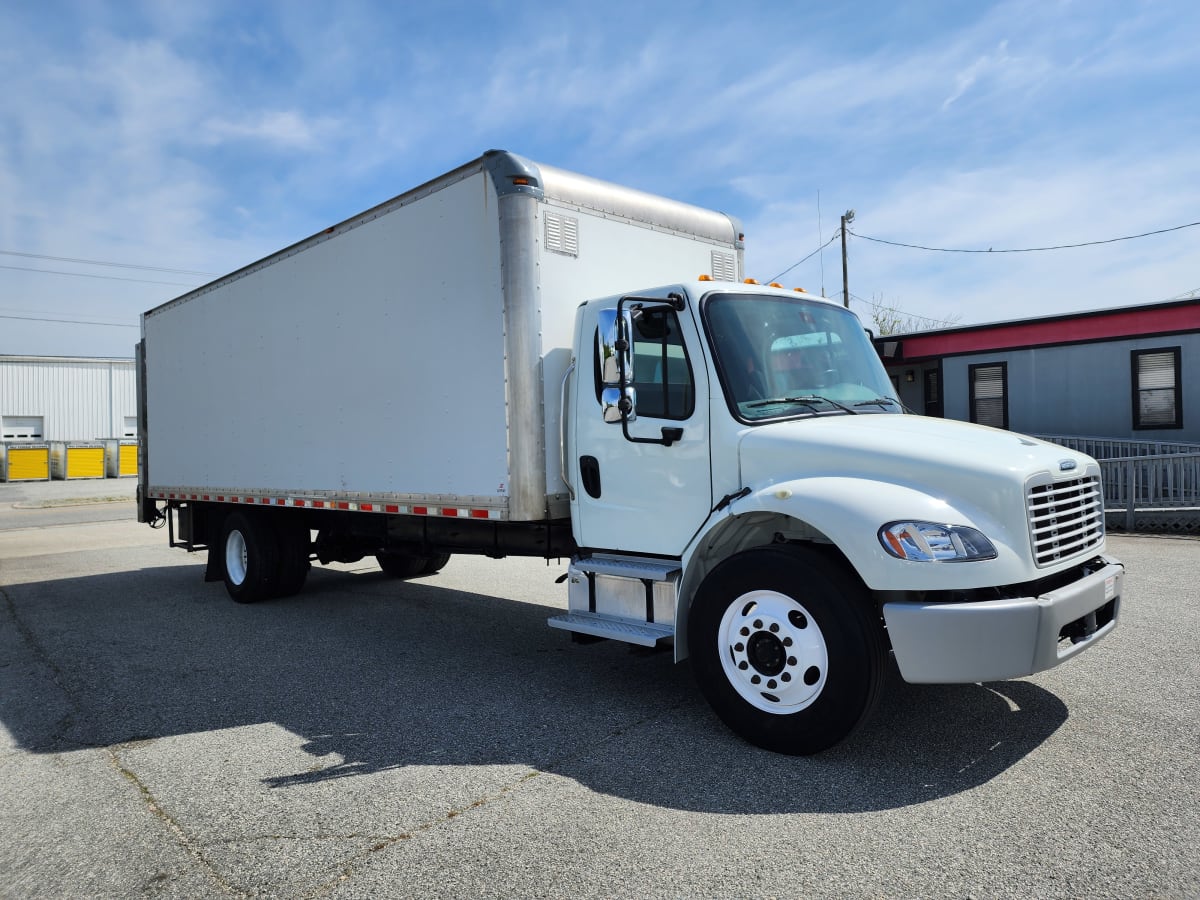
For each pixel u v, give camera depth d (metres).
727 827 3.32
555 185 5.36
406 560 10.03
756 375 4.63
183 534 9.70
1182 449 13.39
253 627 7.48
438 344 5.72
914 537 3.65
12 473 35.19
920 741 4.15
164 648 6.73
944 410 16.38
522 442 5.12
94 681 5.81
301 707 5.11
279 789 3.88
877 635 3.82
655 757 4.10
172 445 9.54
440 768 4.06
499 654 6.30
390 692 5.36
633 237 5.88
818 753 4.04
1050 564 3.83
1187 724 4.28
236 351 8.16
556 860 3.11
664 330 4.75
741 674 4.21
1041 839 3.12
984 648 3.55
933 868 2.94
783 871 2.96
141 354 10.38
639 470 4.86
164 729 4.78
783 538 4.58
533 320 5.16
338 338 6.72
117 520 20.27
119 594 9.52
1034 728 4.27
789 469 4.22
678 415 4.68
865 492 3.84
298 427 7.26
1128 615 6.68
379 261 6.25
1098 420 14.57
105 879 3.11
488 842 3.27
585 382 5.16
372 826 3.46
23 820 3.65
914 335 16.66
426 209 5.80
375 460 6.36
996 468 3.74
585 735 4.45
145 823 3.57
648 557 4.95
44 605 8.93
